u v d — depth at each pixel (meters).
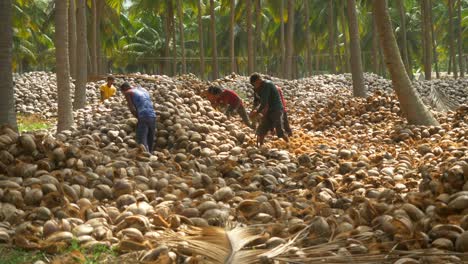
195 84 18.14
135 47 57.38
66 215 5.27
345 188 6.95
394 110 14.32
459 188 5.45
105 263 4.41
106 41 48.66
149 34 58.22
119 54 56.31
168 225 5.18
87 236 4.77
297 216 5.81
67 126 11.91
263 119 10.30
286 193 6.91
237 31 54.97
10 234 4.90
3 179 6.00
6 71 7.64
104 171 6.57
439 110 16.95
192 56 58.25
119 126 10.12
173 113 10.45
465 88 22.28
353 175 7.37
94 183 6.31
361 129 13.41
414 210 5.03
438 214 4.93
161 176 6.92
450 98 20.14
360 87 18.73
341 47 57.97
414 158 8.97
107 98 16.08
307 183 7.27
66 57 12.05
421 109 12.70
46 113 19.67
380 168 8.23
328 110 15.53
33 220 5.24
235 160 8.45
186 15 60.31
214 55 32.81
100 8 36.34
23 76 22.56
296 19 50.97
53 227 4.85
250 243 4.42
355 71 18.75
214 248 3.85
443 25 52.38
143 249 4.66
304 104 19.14
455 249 4.39
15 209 5.32
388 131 12.09
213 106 12.55
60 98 11.98
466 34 50.75
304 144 10.70
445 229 4.52
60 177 6.12
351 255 4.18
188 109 11.28
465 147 8.99
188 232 4.78
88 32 37.84
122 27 49.91
